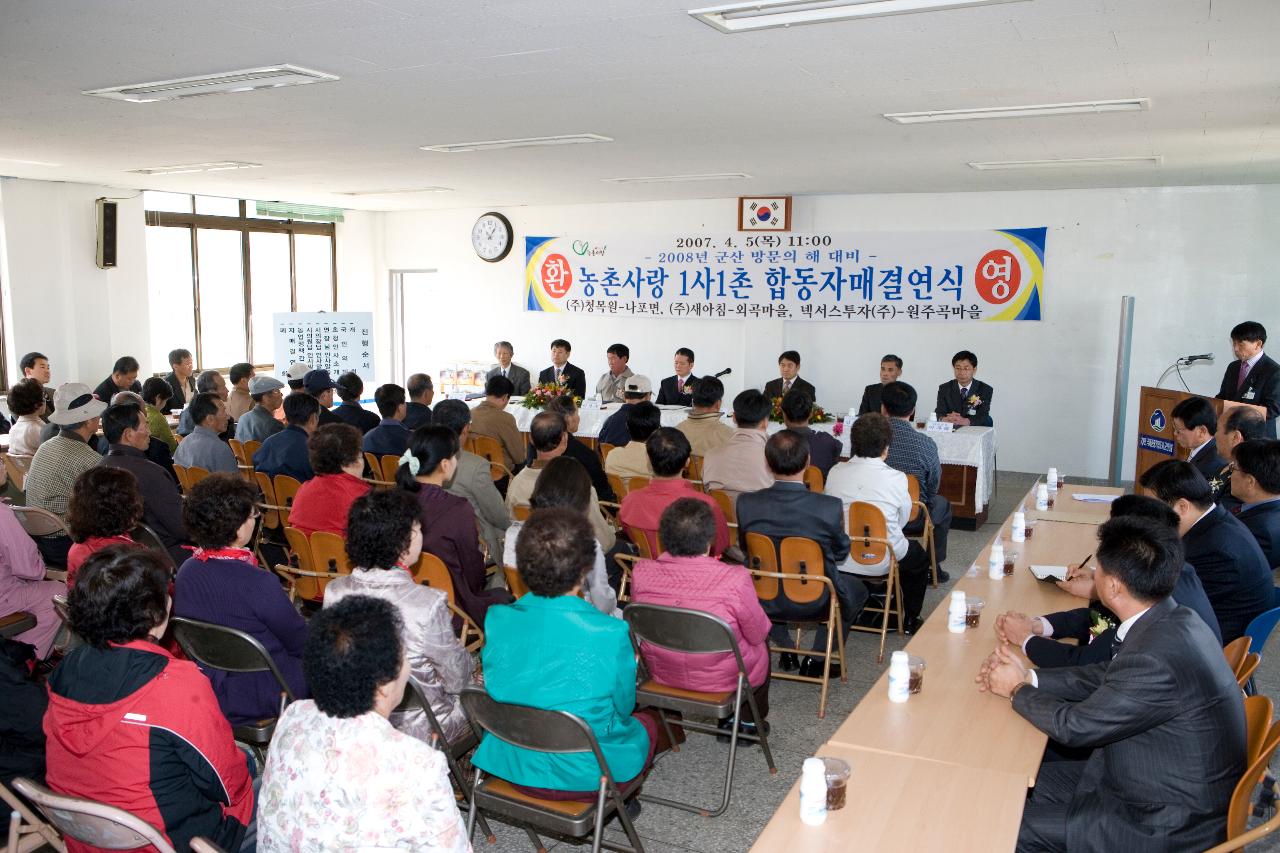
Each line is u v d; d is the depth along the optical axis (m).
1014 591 3.41
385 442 5.89
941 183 8.73
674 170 7.99
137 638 2.04
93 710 1.95
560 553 2.28
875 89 4.66
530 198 10.52
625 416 6.77
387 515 2.58
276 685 2.75
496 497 4.23
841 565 4.44
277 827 1.64
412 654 2.59
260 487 5.41
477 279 11.95
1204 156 6.82
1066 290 9.21
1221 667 2.18
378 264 12.56
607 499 5.32
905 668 2.47
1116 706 2.17
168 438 6.79
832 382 10.23
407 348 12.73
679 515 2.99
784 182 8.78
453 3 3.31
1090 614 2.97
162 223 10.27
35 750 2.49
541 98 4.98
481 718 2.34
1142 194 8.86
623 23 3.55
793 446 3.76
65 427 4.57
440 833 1.64
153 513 4.12
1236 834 2.07
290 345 10.21
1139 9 3.27
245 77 4.51
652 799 3.14
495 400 6.50
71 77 4.52
